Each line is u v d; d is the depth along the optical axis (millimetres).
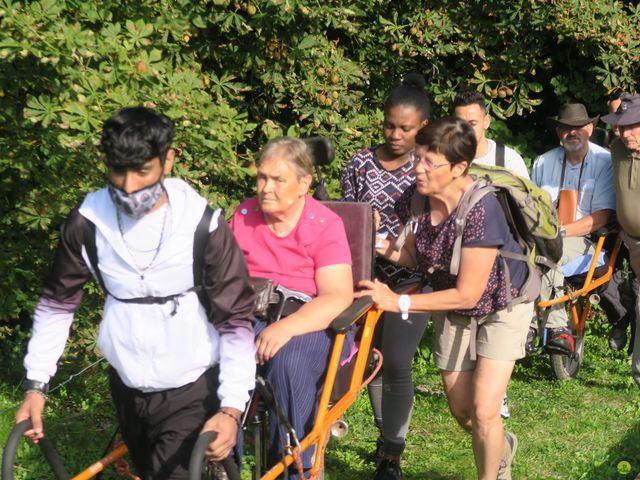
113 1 5523
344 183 4988
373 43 7852
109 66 4945
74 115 4805
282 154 3775
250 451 5035
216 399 3125
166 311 2980
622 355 7809
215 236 2961
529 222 4102
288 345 3682
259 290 3750
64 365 6164
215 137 5016
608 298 7125
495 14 8008
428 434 5867
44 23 4906
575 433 5945
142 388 3072
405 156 4844
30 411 3041
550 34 8453
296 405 3650
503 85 8312
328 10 6504
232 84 6480
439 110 8312
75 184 5469
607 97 8828
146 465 3273
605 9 8078
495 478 4215
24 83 5348
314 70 6797
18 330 6484
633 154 5930
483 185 3955
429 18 7793
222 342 3033
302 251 3848
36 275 6199
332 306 3732
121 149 2727
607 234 6699
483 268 3924
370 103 7934
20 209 5645
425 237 4066
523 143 8680
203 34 6590
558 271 6480
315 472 3619
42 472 4836
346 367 3953
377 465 5195
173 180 3021
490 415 4105
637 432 5867
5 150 5516
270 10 6254
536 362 7496
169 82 5016
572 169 6789
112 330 3021
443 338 4246
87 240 2967
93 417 5664
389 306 3926
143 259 2928
